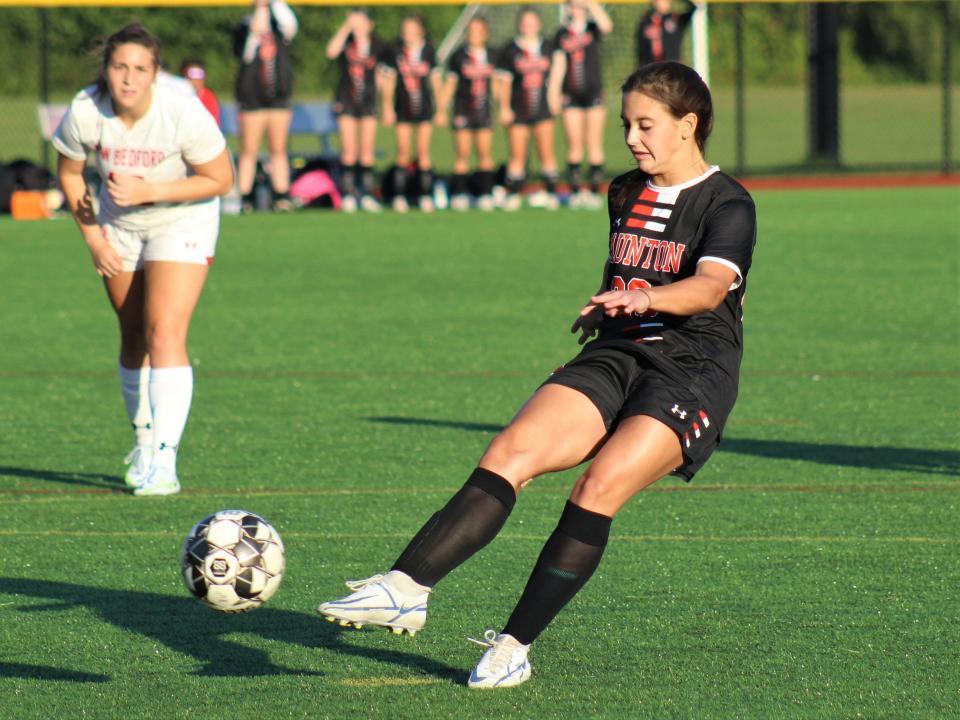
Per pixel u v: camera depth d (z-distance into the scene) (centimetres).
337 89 7531
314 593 1731
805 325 3916
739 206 1438
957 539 1952
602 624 1614
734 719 1344
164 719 1347
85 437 2645
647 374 1427
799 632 1585
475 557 1878
